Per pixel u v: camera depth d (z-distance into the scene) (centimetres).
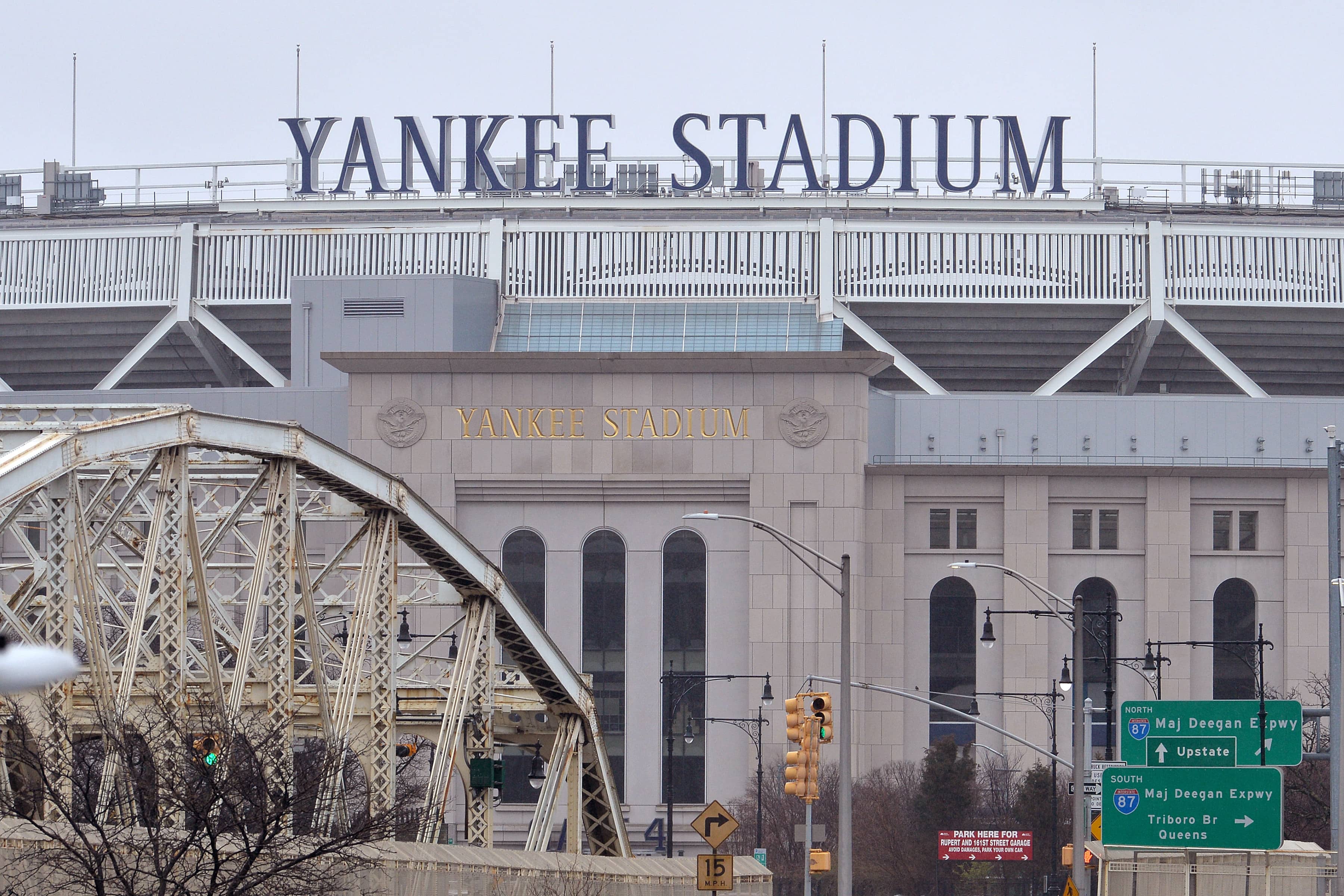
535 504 13738
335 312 14125
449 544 6544
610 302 14438
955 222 14450
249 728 5331
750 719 12706
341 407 13862
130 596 10175
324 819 5381
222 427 5266
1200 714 6475
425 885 5197
